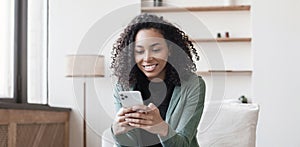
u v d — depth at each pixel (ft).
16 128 10.77
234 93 14.65
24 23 13.07
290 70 14.06
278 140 13.98
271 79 14.08
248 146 6.86
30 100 13.74
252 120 6.93
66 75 13.88
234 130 6.89
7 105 10.19
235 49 14.80
